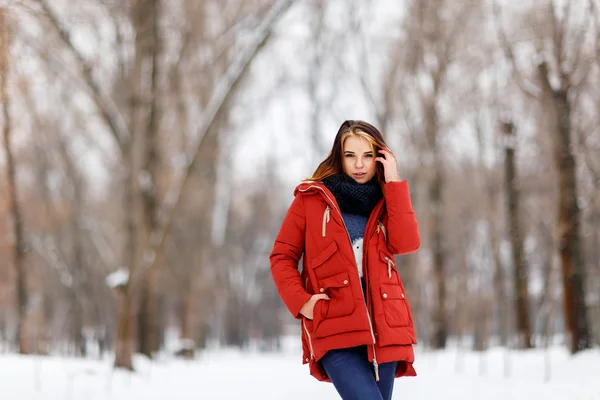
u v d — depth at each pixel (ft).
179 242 137.49
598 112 56.95
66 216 144.97
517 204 72.33
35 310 104.42
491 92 77.46
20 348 78.28
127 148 63.62
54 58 61.26
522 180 100.27
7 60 47.29
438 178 103.55
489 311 128.36
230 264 201.26
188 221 127.85
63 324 160.15
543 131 79.61
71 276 132.26
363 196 15.51
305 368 65.21
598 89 56.59
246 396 40.27
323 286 15.02
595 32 48.16
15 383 41.47
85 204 159.94
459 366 53.57
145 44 65.57
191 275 128.36
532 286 140.36
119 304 57.93
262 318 229.66
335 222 15.20
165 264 137.28
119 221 144.46
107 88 75.15
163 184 101.96
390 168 15.53
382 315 14.78
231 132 125.08
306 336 15.23
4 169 109.29
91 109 77.10
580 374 39.81
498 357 65.21
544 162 93.15
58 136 135.64
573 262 48.88
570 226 49.34
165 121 104.58
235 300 205.98
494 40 71.36
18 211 82.89
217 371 63.31
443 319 99.60
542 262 133.39
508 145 72.23
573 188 49.62
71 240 155.43
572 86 50.70
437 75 101.76
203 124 62.39
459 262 155.63
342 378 14.48
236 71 62.39
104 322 157.89
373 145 15.88
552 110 50.78
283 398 37.58
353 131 15.85
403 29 103.35
